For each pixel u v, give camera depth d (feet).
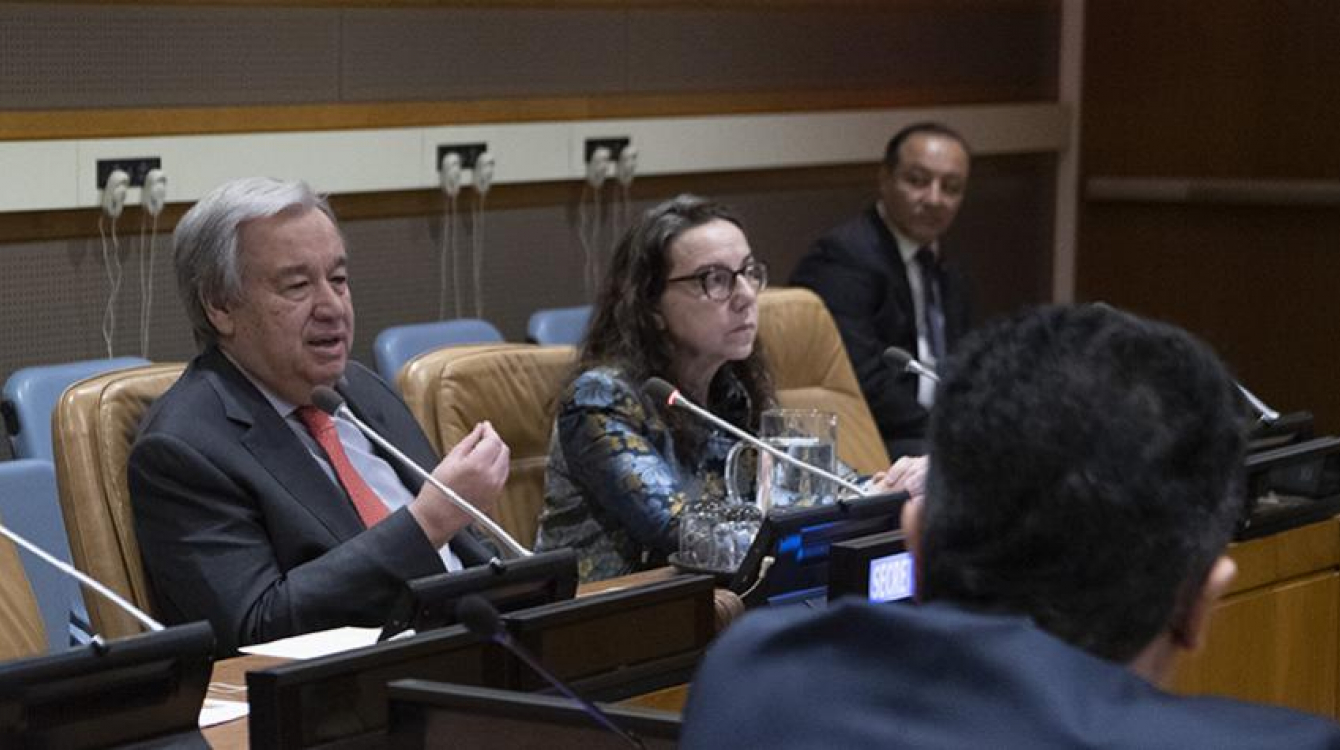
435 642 12.28
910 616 6.59
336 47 31.65
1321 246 43.88
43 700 11.57
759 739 6.47
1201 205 45.21
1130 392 6.86
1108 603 6.79
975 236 44.86
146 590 18.63
